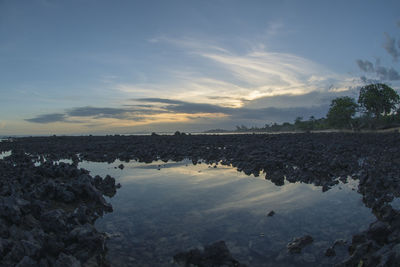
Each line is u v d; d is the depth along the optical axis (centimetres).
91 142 3806
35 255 465
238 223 644
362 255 445
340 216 669
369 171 1002
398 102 8400
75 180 1053
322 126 10475
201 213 721
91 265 466
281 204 779
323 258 475
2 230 543
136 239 571
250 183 1053
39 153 2500
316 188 952
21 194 805
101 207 801
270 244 532
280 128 16838
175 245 538
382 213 664
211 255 464
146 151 2217
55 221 605
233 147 2312
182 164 1595
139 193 951
